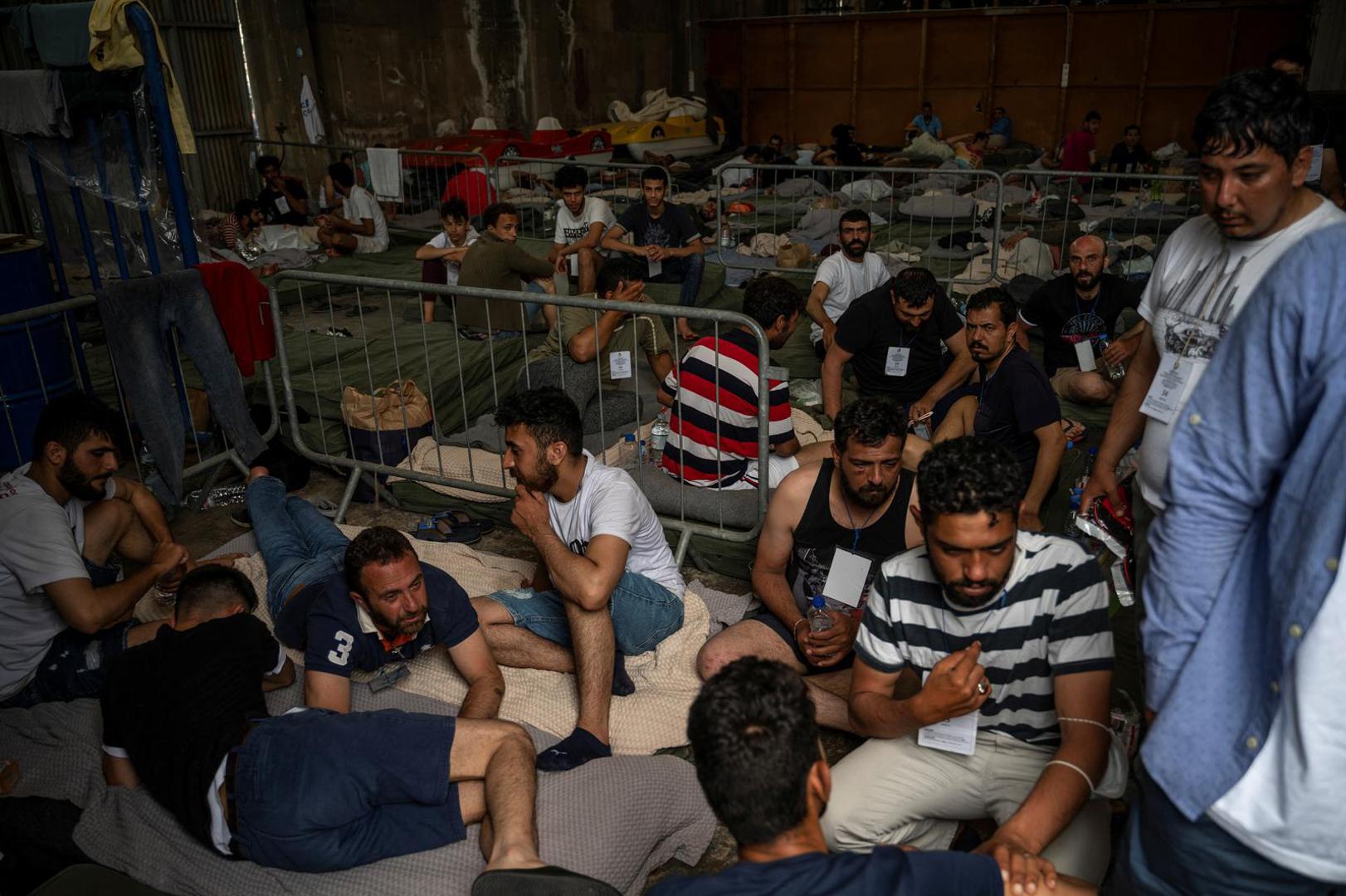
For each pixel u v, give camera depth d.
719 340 3.90
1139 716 2.61
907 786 2.38
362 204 9.66
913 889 1.53
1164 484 1.57
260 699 2.67
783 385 3.87
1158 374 2.46
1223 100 2.06
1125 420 2.78
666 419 4.59
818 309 5.93
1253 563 1.50
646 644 3.25
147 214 4.55
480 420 5.29
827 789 1.59
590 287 7.17
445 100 15.29
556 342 5.28
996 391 3.83
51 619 3.19
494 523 4.53
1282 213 2.18
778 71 19.78
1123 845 1.79
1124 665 3.11
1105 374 5.24
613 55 18.66
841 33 19.05
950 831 2.51
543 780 2.73
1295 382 1.39
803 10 21.31
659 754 3.03
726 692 1.55
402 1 14.20
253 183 12.09
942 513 2.00
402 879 2.43
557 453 2.97
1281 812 1.45
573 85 17.86
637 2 18.92
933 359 4.99
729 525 3.97
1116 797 2.22
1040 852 2.01
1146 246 8.99
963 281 7.83
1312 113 2.04
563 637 3.28
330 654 2.82
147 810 2.69
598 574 2.91
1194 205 10.84
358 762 2.43
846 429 2.79
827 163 14.91
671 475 4.16
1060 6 17.27
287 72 12.31
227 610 2.95
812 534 3.08
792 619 3.13
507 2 16.12
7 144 4.54
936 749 2.36
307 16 12.66
